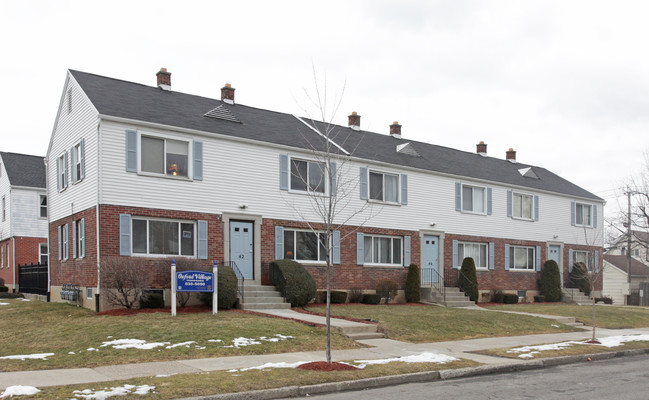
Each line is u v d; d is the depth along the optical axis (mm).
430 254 26328
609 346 15164
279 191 21438
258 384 9086
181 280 16406
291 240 21844
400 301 24828
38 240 33250
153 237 18625
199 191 19516
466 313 20703
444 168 27766
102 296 17359
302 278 19859
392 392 9461
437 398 8984
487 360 12453
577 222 34156
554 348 14453
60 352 11867
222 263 19797
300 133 23984
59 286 21734
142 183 18359
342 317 17562
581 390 9750
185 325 14383
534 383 10422
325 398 8945
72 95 20844
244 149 20688
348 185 23234
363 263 23688
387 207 24656
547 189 32344
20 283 27875
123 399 7965
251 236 20719
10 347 12727
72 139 20641
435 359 11992
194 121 20359
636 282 47188
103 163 17688
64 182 21531
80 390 8383
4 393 8102
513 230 30109
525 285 30453
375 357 12406
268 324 15031
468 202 28469
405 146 27500
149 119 18781
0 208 34875
